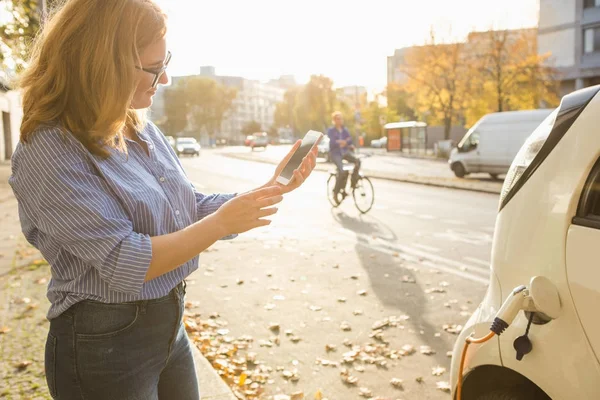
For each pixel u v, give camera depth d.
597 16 43.81
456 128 47.62
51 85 1.40
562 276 1.76
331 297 5.93
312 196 14.73
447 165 29.25
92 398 1.50
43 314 5.18
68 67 1.38
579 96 1.92
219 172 25.17
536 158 1.97
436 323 5.11
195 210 1.73
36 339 4.55
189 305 5.72
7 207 13.41
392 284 6.38
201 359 4.08
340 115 12.11
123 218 1.40
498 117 19.92
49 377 1.53
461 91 36.44
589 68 44.78
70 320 1.48
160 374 1.75
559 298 1.76
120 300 1.46
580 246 1.73
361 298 5.88
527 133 19.06
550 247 1.82
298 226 10.27
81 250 1.35
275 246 8.48
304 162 1.68
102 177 1.40
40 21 1.50
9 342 4.48
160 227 1.51
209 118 118.44
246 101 166.88
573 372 1.70
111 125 1.40
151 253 1.36
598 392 1.64
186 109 117.25
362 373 4.12
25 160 1.37
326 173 23.61
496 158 19.70
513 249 1.98
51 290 1.50
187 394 1.78
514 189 2.04
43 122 1.38
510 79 34.16
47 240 1.44
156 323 1.54
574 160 1.83
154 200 1.50
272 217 11.32
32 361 4.10
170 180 1.62
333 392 3.85
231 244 8.64
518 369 1.89
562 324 1.75
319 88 79.06
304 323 5.16
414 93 39.56
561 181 1.85
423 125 39.84
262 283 6.49
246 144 75.94
